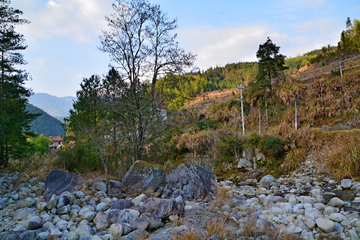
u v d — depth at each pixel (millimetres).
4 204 7867
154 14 13109
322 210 7086
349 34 48906
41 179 11219
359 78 25781
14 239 4730
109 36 13219
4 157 15188
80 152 13578
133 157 12633
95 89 13992
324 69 41125
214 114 40188
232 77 142625
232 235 4887
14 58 19078
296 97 30547
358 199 7977
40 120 166000
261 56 35188
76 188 8680
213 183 10008
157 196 8742
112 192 8898
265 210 7180
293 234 5086
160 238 4523
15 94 17969
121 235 5172
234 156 20141
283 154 17484
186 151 24234
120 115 13531
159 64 13781
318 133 16656
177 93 14773
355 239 4793
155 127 13664
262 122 32906
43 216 6402
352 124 22438
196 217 5965
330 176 12352
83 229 5367
